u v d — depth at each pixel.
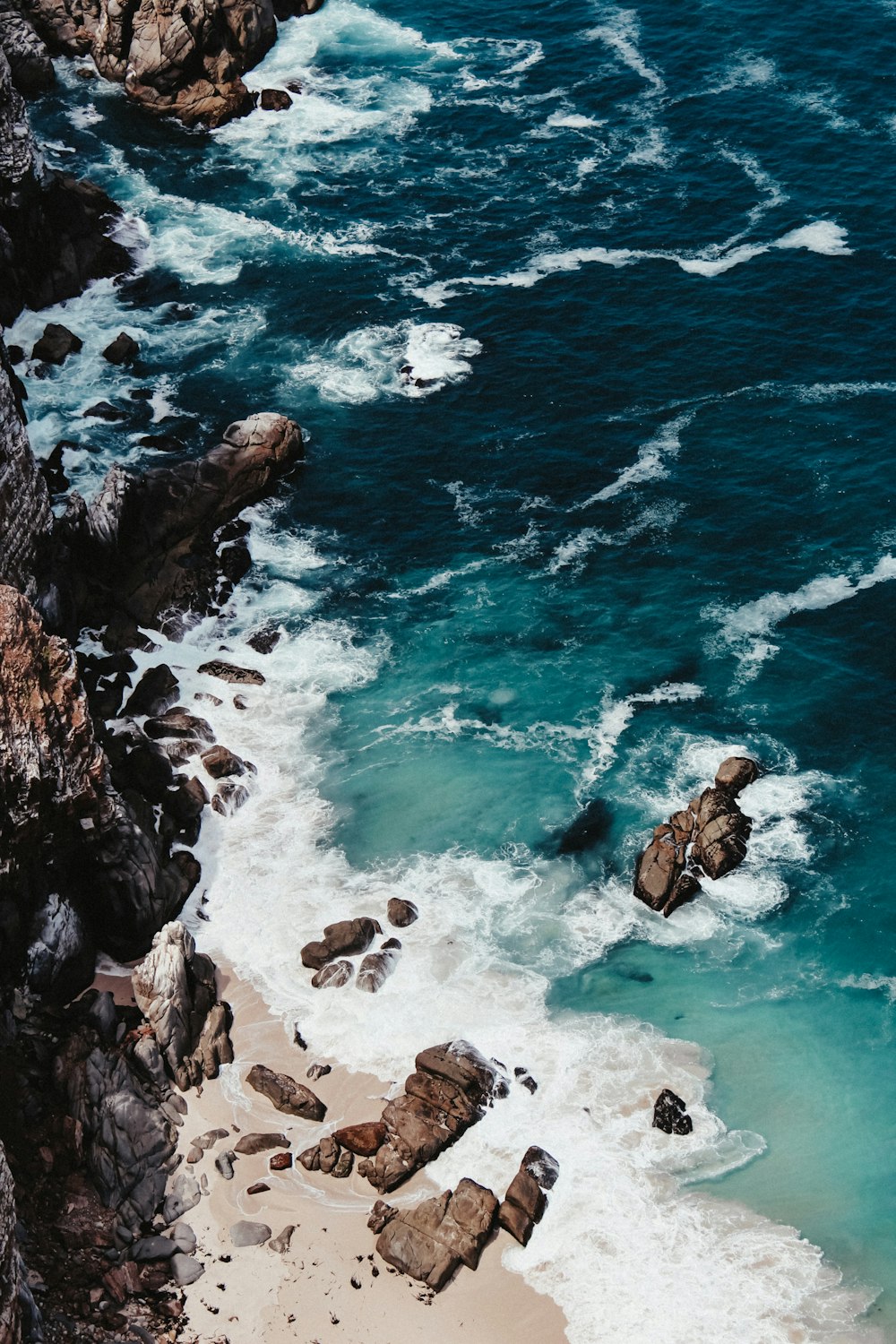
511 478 72.88
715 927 53.19
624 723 60.84
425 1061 47.56
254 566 68.56
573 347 80.50
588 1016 50.16
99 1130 44.16
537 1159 45.25
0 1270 35.53
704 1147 46.28
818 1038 49.66
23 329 82.31
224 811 56.97
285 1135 46.09
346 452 74.75
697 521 69.75
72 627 62.34
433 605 66.69
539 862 55.56
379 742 60.50
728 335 80.12
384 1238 43.00
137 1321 40.50
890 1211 44.81
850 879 54.56
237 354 81.56
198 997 49.03
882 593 65.50
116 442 74.38
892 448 72.50
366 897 54.19
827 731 60.00
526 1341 41.19
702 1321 41.78
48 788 46.94
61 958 48.62
